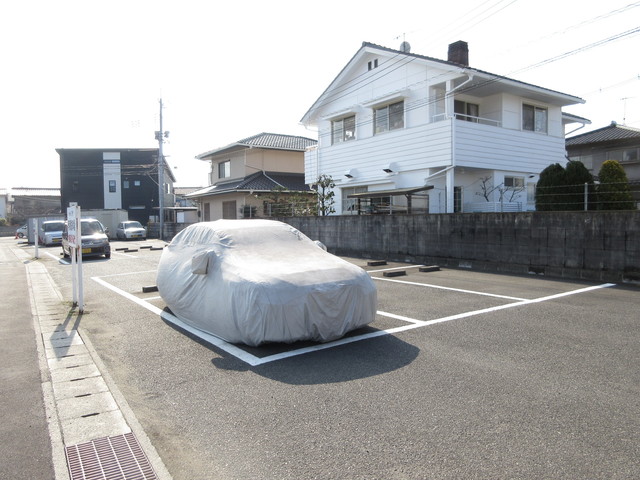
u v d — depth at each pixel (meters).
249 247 5.57
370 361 4.29
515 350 4.53
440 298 7.24
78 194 40.22
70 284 9.98
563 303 6.68
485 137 14.12
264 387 3.72
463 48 15.63
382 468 2.52
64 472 2.55
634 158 22.02
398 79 15.37
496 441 2.77
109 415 3.26
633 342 4.72
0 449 2.80
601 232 8.49
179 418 3.23
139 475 2.53
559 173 10.84
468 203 15.12
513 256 10.00
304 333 4.63
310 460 2.62
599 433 2.85
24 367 4.31
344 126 17.81
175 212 37.84
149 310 6.86
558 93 15.59
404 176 15.03
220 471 2.55
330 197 17.23
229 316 4.80
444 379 3.80
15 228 42.88
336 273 5.05
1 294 8.51
